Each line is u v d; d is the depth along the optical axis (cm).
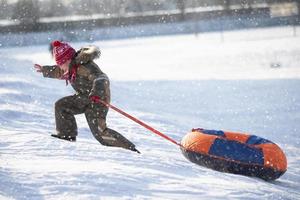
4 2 18738
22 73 4259
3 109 2397
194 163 1770
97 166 1377
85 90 1734
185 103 4359
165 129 2708
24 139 1655
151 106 3956
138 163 1480
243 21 19312
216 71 7694
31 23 18000
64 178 1239
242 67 8144
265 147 1773
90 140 1959
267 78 6288
